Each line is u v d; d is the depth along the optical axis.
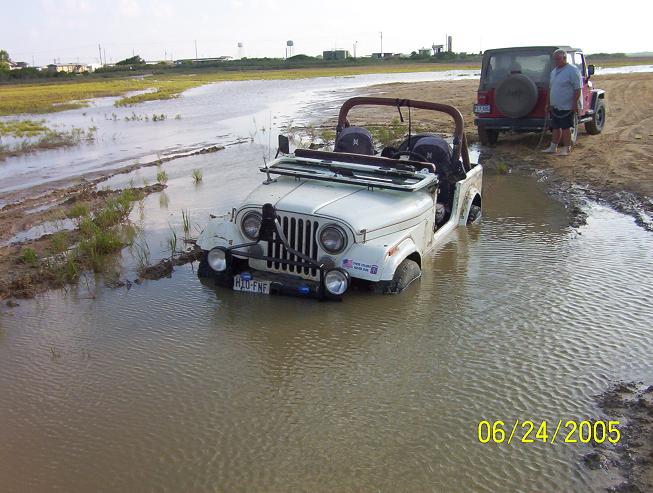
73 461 4.06
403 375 4.98
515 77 13.85
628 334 5.58
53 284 7.02
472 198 8.58
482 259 7.55
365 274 5.98
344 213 6.05
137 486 3.81
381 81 48.81
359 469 3.90
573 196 10.26
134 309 6.31
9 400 4.78
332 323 5.88
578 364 5.09
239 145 16.73
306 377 4.98
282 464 3.96
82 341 5.70
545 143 15.02
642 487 3.69
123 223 9.38
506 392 4.71
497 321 5.88
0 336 5.84
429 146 7.96
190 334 5.75
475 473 3.85
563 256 7.59
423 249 6.97
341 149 8.02
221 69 97.31
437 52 114.62
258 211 6.31
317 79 58.19
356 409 4.53
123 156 16.03
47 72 84.50
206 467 3.95
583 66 15.17
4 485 3.85
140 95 40.69
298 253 6.12
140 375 5.08
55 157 16.31
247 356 5.34
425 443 4.14
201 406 4.62
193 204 10.43
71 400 4.75
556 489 3.71
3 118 28.34
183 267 7.42
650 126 16.58
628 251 7.67
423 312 6.08
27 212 10.45
